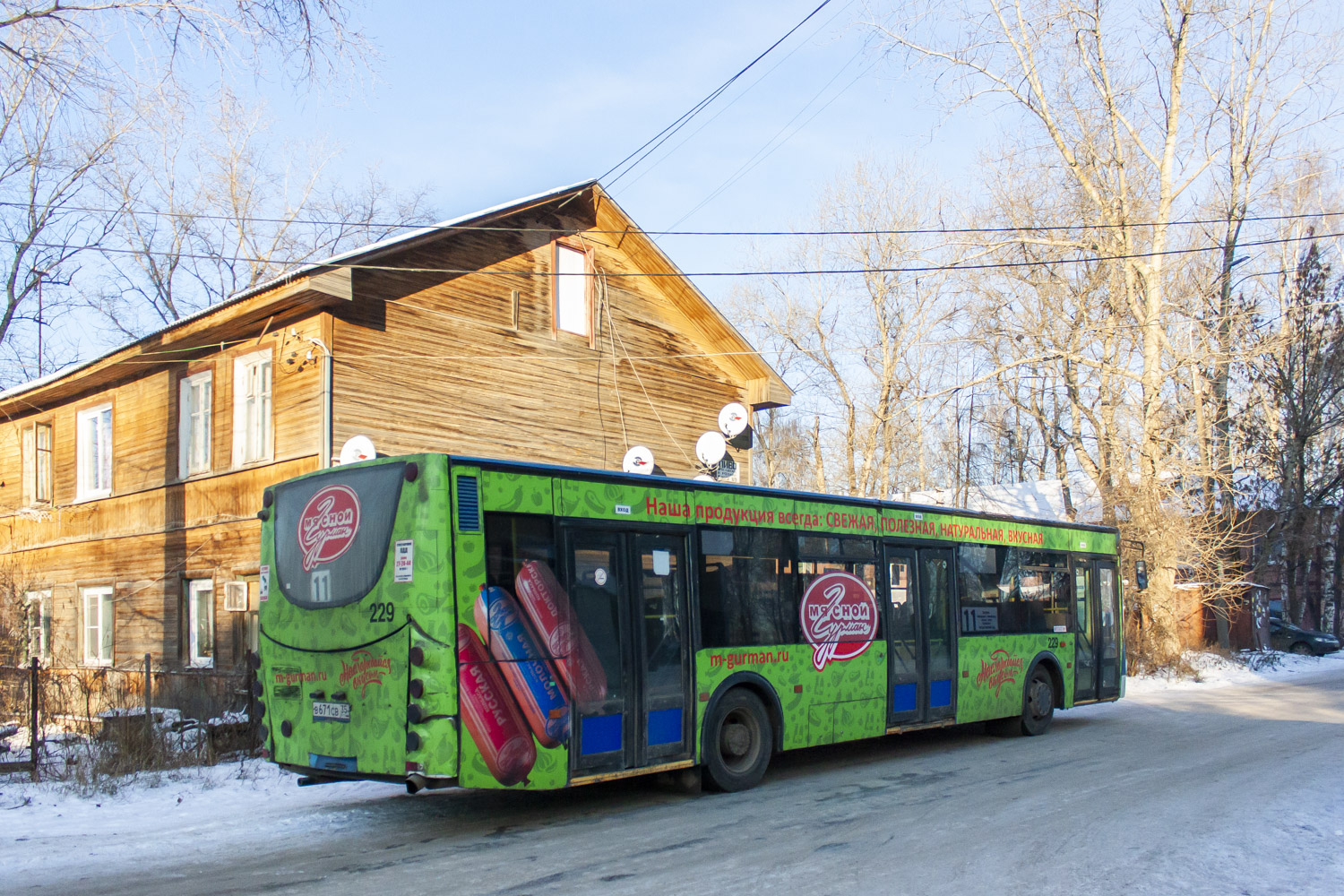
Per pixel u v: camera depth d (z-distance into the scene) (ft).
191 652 56.49
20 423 72.84
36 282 77.15
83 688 51.16
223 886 21.38
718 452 66.59
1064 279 96.73
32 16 37.88
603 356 66.03
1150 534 85.76
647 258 68.95
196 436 57.47
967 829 26.73
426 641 24.88
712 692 32.14
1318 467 128.88
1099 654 52.29
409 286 54.60
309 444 50.03
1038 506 135.44
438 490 25.55
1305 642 128.47
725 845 25.05
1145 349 87.20
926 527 42.50
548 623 27.32
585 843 25.36
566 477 28.68
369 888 21.12
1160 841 25.11
